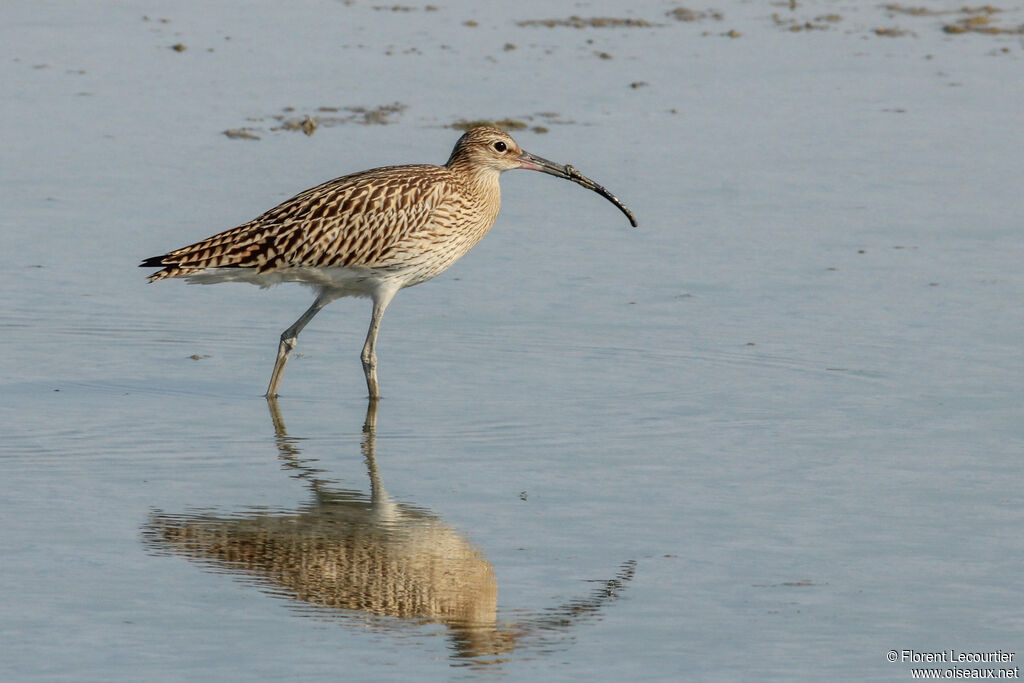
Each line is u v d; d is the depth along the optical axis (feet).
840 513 36.24
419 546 34.35
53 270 55.67
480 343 50.26
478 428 42.80
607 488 38.01
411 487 38.14
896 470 39.11
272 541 34.58
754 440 41.50
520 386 46.42
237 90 78.59
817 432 42.06
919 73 84.84
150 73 81.61
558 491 37.83
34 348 49.32
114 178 65.26
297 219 46.42
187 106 75.77
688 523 35.68
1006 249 58.59
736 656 29.25
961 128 74.90
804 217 62.44
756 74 84.07
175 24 92.73
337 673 28.43
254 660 28.91
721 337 50.21
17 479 38.24
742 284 55.21
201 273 46.03
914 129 74.69
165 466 39.58
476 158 49.08
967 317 51.60
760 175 67.72
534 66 84.48
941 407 43.93
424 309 53.52
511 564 33.37
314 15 95.96
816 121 75.87
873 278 55.57
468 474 39.09
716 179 67.15
